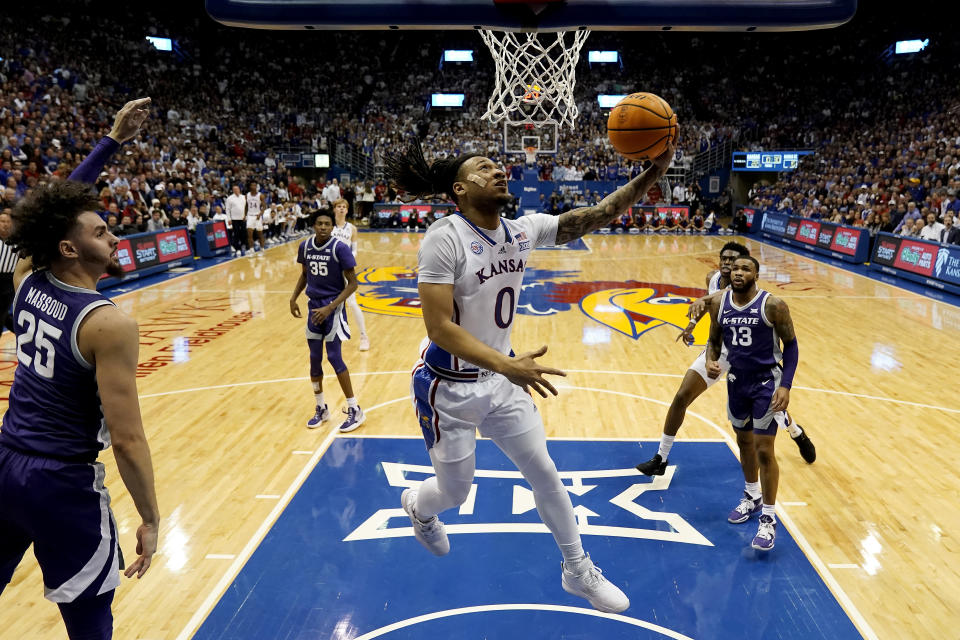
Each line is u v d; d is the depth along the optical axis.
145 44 28.33
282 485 5.16
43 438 2.35
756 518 4.71
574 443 5.95
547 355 8.71
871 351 8.83
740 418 4.60
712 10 4.96
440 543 3.22
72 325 2.30
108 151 3.01
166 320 10.56
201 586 3.91
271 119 29.83
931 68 28.72
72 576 2.41
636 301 12.11
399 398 7.12
